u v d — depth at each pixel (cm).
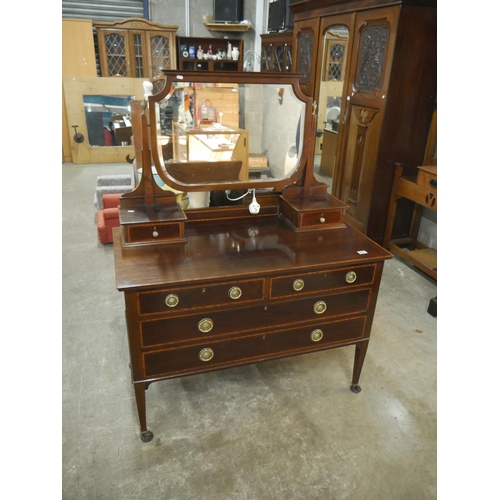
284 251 161
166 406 179
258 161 175
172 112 157
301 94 169
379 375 201
